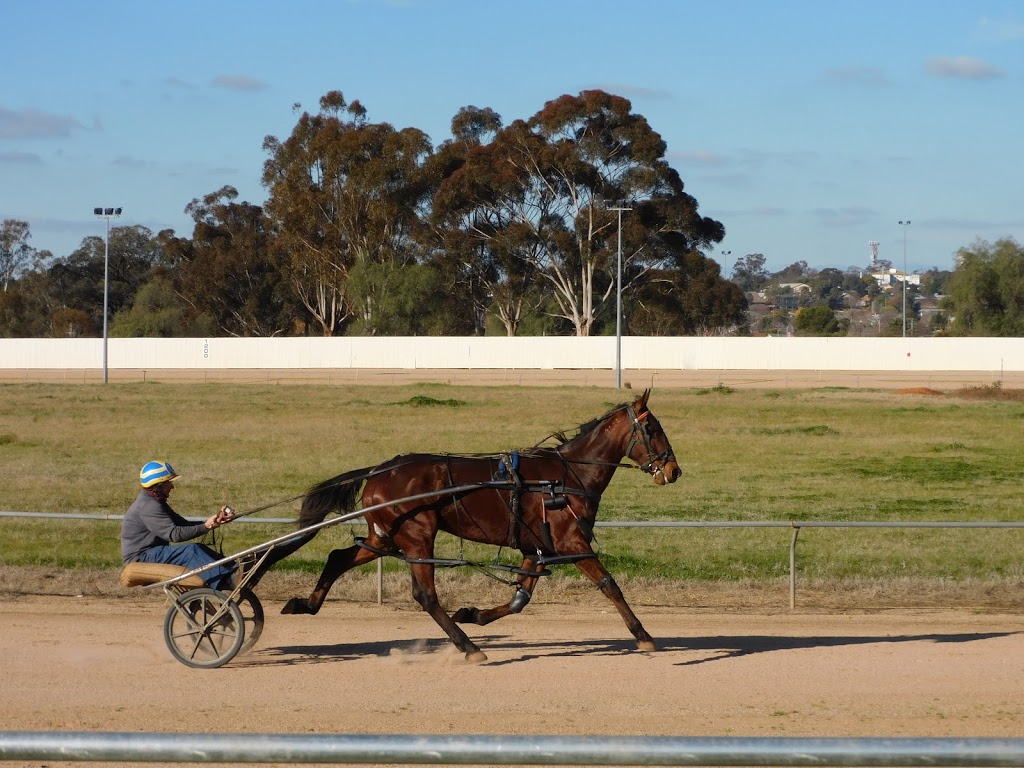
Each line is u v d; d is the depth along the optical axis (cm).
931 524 1064
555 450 866
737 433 2961
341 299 8088
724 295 8431
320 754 233
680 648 890
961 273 7831
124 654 853
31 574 1193
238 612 812
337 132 7669
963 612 1048
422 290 7344
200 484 1956
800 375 5881
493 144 7412
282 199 7831
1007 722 680
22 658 835
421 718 686
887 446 2678
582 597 1117
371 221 7506
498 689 756
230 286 8694
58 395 4259
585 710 704
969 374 5969
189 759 232
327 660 848
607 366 6481
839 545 1421
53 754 231
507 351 6556
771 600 1106
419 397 3903
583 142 7012
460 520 838
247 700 726
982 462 2372
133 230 10638
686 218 7006
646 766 234
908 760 228
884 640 920
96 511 1650
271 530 1505
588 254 6956
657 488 1959
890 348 6262
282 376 5934
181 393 4428
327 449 2569
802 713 699
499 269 7944
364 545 864
